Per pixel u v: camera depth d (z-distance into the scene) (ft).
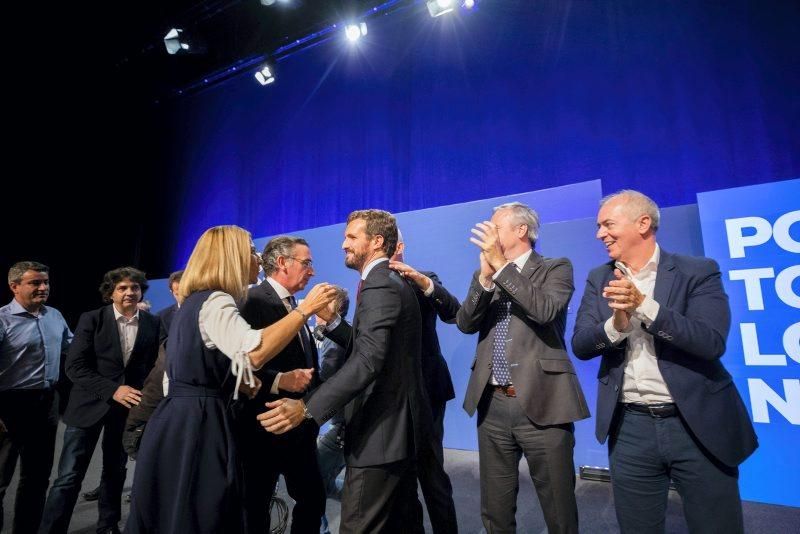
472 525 7.45
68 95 20.57
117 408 7.58
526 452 5.07
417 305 5.16
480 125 17.20
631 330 4.50
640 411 4.52
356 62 20.42
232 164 23.27
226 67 20.98
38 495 7.58
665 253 4.80
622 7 15.17
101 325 7.89
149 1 17.74
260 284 6.09
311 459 5.93
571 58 15.81
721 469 4.15
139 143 24.63
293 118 21.85
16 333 7.75
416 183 18.26
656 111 14.26
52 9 16.76
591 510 7.83
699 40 13.88
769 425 7.84
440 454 5.97
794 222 7.90
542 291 5.13
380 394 4.69
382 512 4.56
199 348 4.37
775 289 7.95
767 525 7.07
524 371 5.03
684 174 13.67
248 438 5.43
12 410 7.48
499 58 17.15
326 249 13.69
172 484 4.04
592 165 15.05
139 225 24.43
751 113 12.96
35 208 20.54
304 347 6.15
